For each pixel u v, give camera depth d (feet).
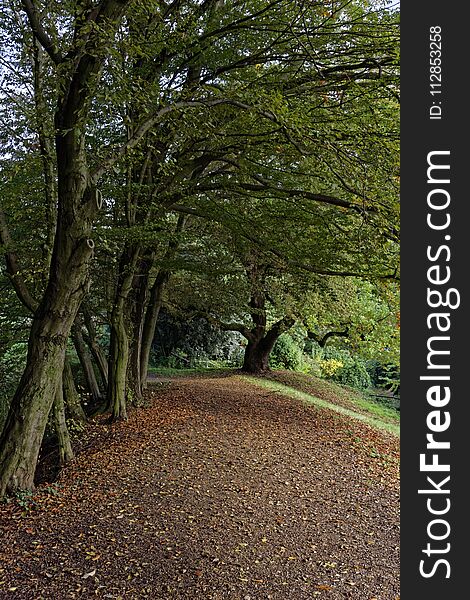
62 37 20.86
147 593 14.70
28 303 24.44
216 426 35.17
